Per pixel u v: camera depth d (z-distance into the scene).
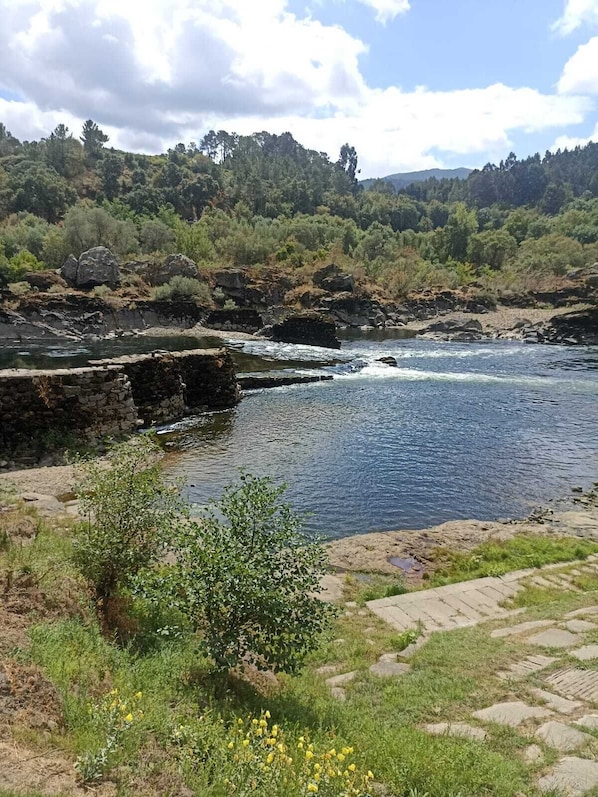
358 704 5.91
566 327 57.28
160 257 77.19
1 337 50.19
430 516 14.09
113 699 4.45
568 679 6.24
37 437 17.48
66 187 120.06
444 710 5.72
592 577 10.47
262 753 4.15
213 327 59.97
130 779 3.61
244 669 6.41
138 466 8.14
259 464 17.31
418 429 21.89
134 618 6.98
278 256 92.44
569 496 15.68
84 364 35.97
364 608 9.05
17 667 4.44
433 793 4.23
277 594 5.71
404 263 93.94
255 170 160.50
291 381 30.97
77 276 61.81
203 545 6.18
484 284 87.81
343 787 3.96
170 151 160.62
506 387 30.86
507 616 8.61
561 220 134.50
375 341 56.59
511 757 4.77
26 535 8.62
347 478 16.38
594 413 25.00
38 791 3.18
